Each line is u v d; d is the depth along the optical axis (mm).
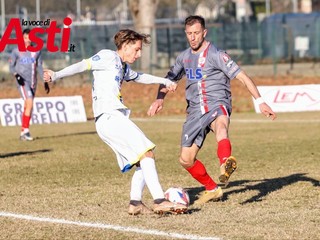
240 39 108312
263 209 22891
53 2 158000
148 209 22281
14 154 37656
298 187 26844
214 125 22984
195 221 21109
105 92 21594
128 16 155125
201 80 23234
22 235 19844
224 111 23047
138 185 22156
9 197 25688
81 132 49000
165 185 27719
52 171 31750
